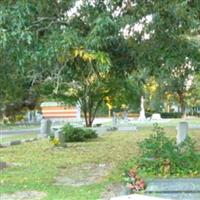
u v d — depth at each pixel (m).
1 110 14.88
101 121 51.62
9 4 7.86
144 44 9.91
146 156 11.98
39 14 8.45
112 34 8.22
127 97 32.69
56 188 11.46
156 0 8.49
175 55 9.95
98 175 13.30
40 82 11.32
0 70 10.67
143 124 43.41
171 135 25.38
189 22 8.69
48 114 51.19
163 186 10.29
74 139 24.62
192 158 11.53
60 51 7.71
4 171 14.13
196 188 10.28
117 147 20.84
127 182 10.65
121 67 10.74
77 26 8.48
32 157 17.66
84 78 10.12
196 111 72.94
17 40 7.65
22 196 10.64
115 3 8.50
